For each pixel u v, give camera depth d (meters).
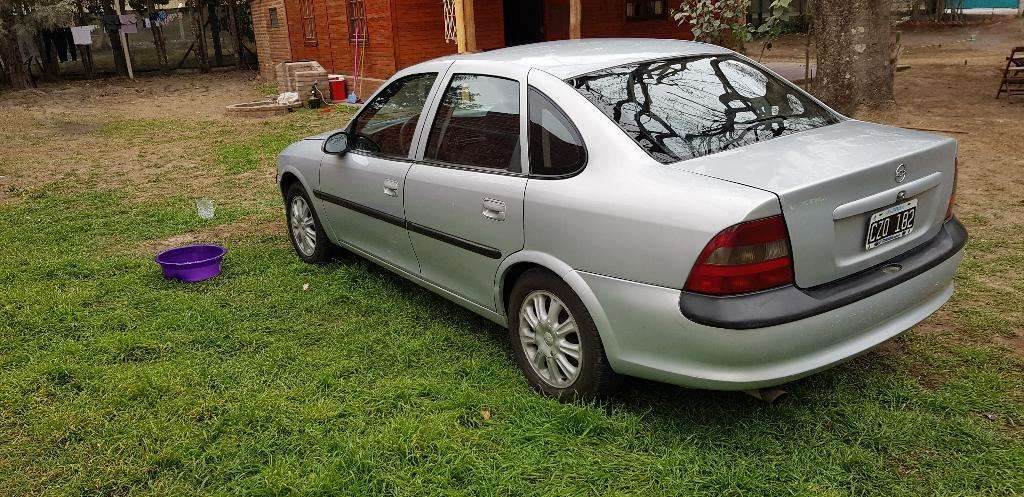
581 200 3.18
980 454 2.99
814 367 2.89
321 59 18.52
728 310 2.75
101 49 35.22
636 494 2.84
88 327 4.70
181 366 4.08
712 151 3.21
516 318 3.73
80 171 10.09
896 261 3.16
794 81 14.14
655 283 2.93
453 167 3.98
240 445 3.31
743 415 3.33
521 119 3.61
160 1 29.23
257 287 5.29
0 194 8.84
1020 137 8.88
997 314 4.28
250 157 10.43
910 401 3.40
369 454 3.15
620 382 3.38
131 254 6.29
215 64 30.23
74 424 3.51
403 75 4.65
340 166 4.98
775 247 2.74
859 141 3.27
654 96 3.51
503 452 3.15
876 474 2.90
